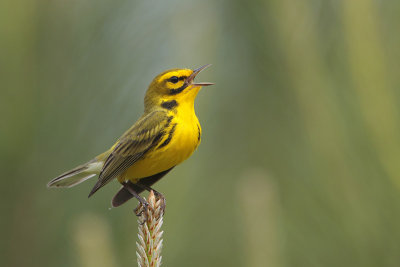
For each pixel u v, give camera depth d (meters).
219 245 10.27
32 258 8.59
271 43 9.20
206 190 10.25
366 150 7.84
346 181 7.81
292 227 7.95
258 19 9.38
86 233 6.36
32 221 8.66
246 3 9.49
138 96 9.35
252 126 10.90
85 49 8.86
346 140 7.94
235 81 10.65
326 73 8.56
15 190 8.59
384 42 8.45
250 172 9.82
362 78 7.91
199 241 9.80
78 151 8.74
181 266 9.10
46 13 8.70
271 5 9.11
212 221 10.40
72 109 8.76
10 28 8.45
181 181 9.35
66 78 8.77
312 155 8.15
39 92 8.62
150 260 5.58
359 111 7.94
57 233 8.69
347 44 8.13
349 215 7.73
